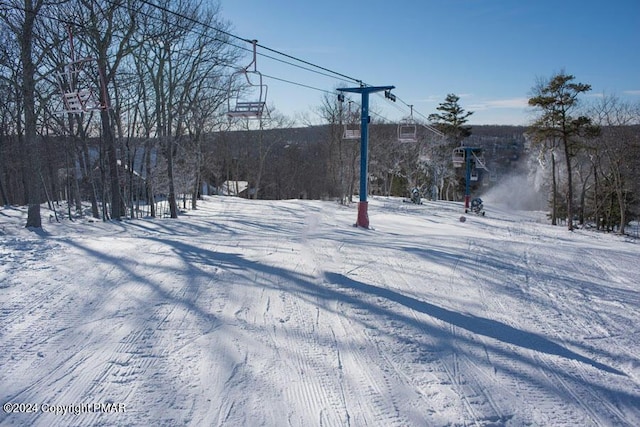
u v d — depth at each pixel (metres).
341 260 10.01
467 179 43.34
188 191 41.69
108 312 5.93
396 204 44.03
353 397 4.14
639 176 35.53
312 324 5.92
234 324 5.73
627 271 11.63
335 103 46.06
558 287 9.09
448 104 59.03
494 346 5.61
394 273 9.04
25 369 4.33
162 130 28.20
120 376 4.28
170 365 4.54
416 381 4.54
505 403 4.22
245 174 75.44
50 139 31.98
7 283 6.96
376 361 4.94
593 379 4.87
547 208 64.50
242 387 4.19
